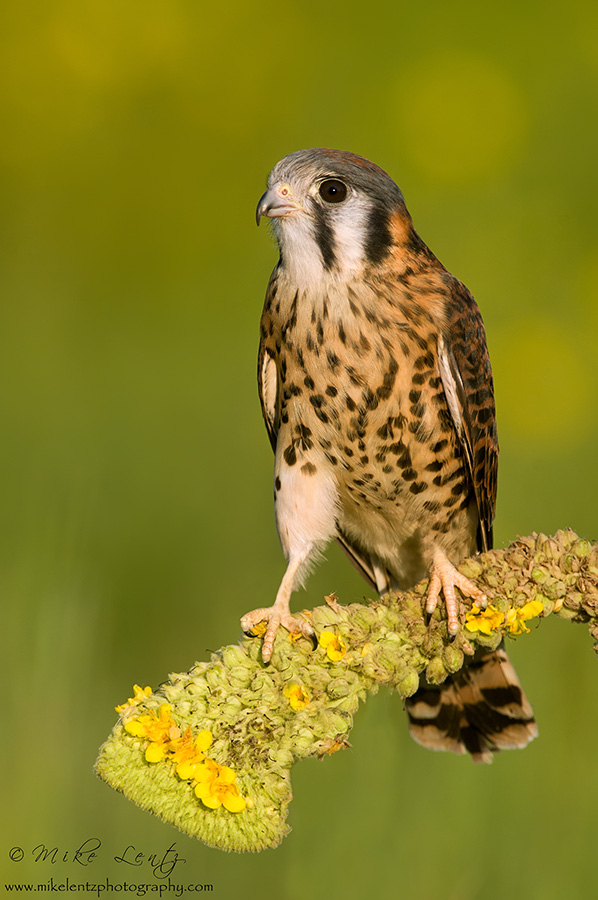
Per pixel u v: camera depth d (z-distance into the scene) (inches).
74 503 435.8
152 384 564.4
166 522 483.5
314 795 341.7
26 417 539.2
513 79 678.5
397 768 349.4
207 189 679.1
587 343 583.2
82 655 366.6
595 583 256.1
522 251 620.4
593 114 657.0
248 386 553.0
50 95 690.2
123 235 658.8
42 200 665.6
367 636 253.4
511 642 407.8
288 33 711.7
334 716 239.1
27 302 623.5
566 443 548.7
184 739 229.0
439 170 649.6
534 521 509.0
